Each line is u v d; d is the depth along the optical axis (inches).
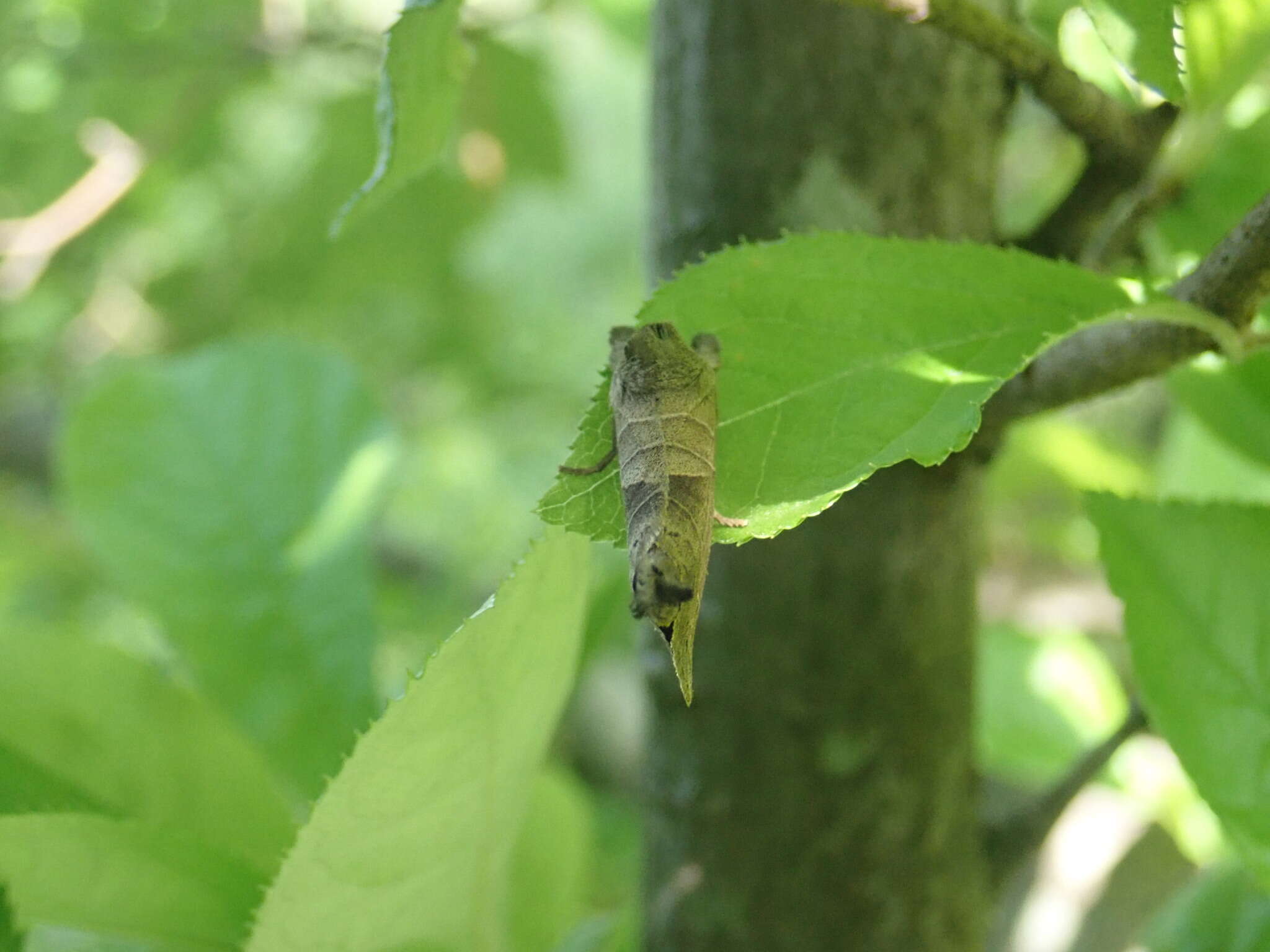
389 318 17.6
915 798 4.8
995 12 4.4
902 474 4.6
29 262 10.8
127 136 12.3
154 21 11.6
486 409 20.0
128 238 15.9
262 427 5.8
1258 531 4.0
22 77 12.1
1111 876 6.6
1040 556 12.4
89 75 11.4
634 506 3.6
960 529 4.8
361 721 5.2
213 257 15.6
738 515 3.4
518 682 3.3
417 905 3.6
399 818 3.3
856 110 4.5
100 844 3.9
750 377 3.6
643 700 5.1
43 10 11.7
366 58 11.0
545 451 20.7
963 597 4.8
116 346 17.4
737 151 4.6
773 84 4.5
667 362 3.6
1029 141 10.6
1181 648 4.0
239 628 5.3
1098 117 4.1
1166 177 4.3
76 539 16.5
